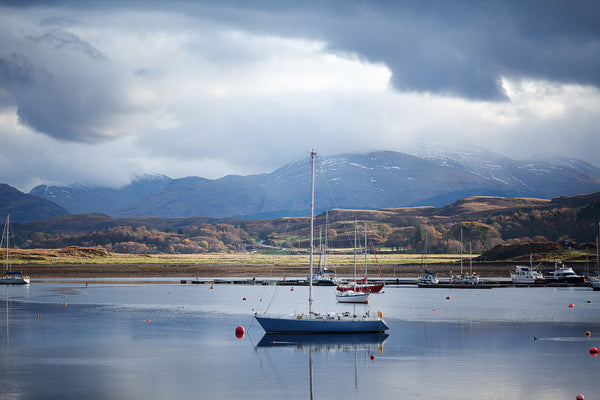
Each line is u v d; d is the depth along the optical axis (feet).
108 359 263.90
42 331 347.56
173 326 369.09
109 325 375.45
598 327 361.71
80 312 452.76
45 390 210.38
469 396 203.31
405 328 356.18
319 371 239.50
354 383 220.43
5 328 360.89
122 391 209.36
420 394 205.57
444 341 307.58
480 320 399.24
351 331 321.52
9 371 239.91
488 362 255.50
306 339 311.27
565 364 251.80
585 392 208.03
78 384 218.59
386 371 239.09
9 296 609.83
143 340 313.94
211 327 364.58
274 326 321.32
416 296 619.67
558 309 479.00
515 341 308.60
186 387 214.90
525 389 211.41
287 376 231.30
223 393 206.90
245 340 311.27
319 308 487.20
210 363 254.47
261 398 201.05
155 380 225.15
